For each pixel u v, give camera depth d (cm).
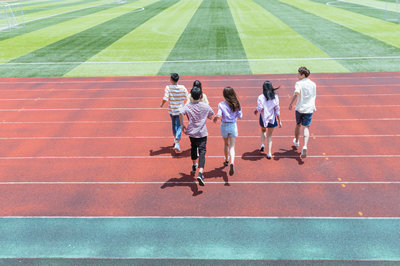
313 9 3388
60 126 916
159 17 3134
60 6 4556
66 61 1683
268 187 606
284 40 2030
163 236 489
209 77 1362
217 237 484
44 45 2070
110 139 829
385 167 662
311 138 801
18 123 941
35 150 777
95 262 445
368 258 440
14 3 5219
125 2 4684
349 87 1178
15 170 688
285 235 484
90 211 550
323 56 1638
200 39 2131
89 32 2470
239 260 442
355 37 2041
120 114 995
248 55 1708
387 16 2828
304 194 582
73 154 755
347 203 553
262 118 679
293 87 1206
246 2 4134
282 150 748
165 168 684
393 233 482
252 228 500
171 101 705
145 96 1153
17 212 552
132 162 712
